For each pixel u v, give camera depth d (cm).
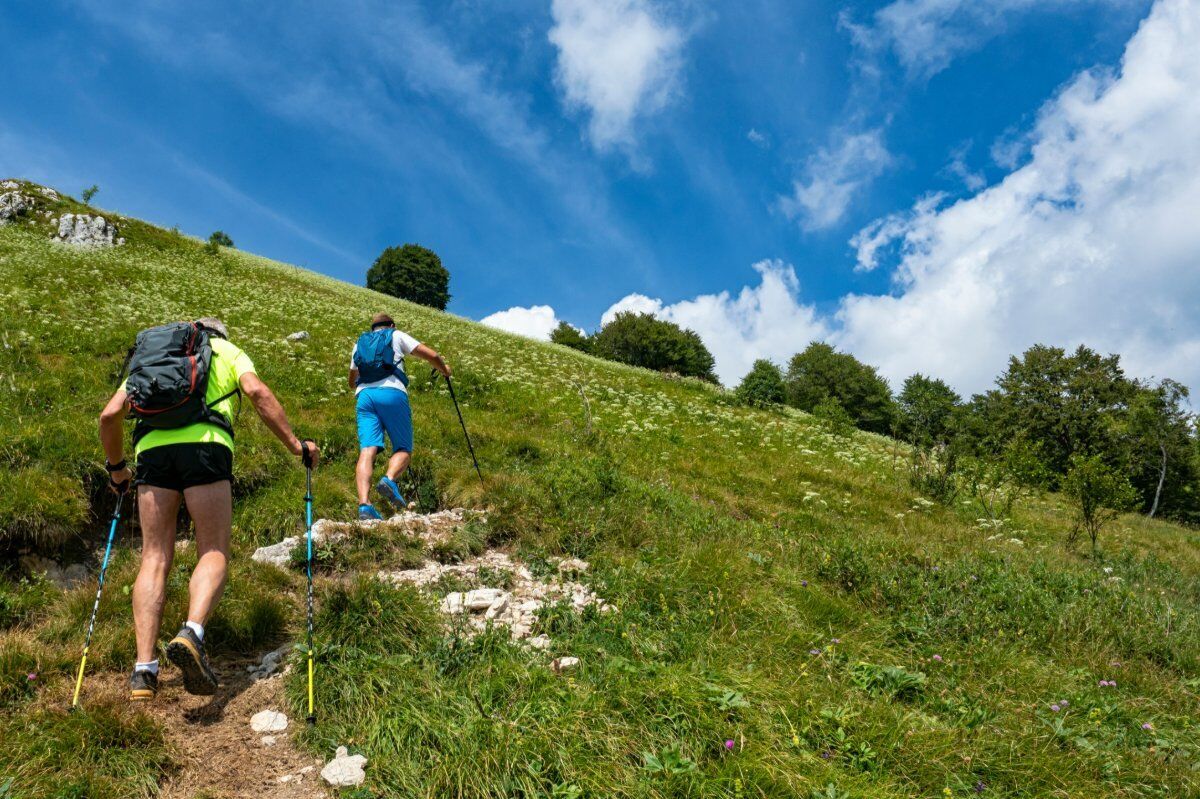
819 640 506
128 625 441
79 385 904
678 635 479
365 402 702
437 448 997
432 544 648
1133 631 617
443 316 4228
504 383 1664
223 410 402
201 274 2870
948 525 1201
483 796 303
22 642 396
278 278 3547
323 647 417
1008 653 539
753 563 642
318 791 317
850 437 2330
